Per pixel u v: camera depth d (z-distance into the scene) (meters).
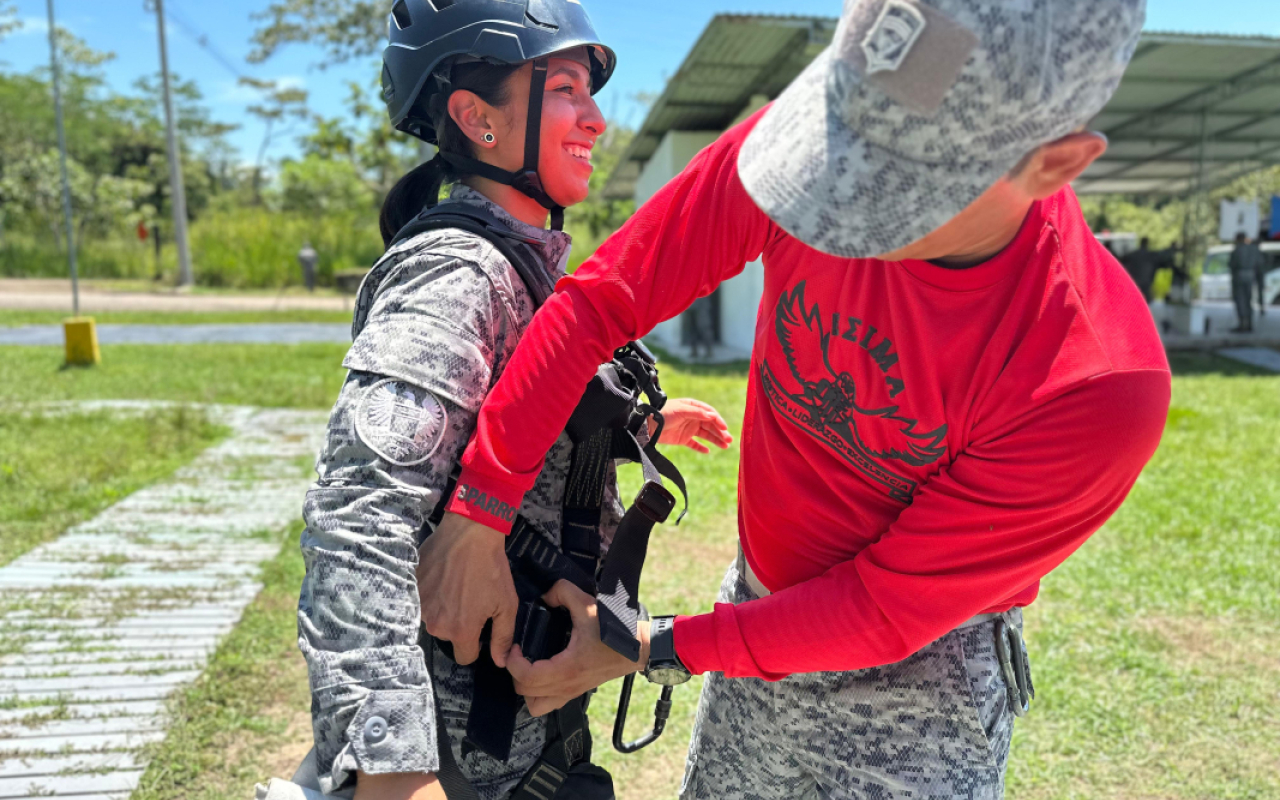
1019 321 0.98
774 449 1.24
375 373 1.02
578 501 1.27
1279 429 7.93
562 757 1.27
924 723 1.25
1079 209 1.11
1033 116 0.75
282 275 26.47
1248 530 5.02
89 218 31.55
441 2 1.24
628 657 1.11
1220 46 10.84
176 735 2.84
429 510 1.03
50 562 4.32
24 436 6.82
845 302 1.05
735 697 1.42
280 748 2.83
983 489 1.00
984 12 0.72
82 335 10.77
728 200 1.08
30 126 35.38
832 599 1.09
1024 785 2.70
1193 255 16.70
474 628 1.07
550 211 1.38
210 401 8.86
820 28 8.78
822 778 1.34
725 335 14.15
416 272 1.10
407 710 0.92
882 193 0.80
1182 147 18.19
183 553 4.49
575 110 1.28
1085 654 3.52
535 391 1.05
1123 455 0.95
